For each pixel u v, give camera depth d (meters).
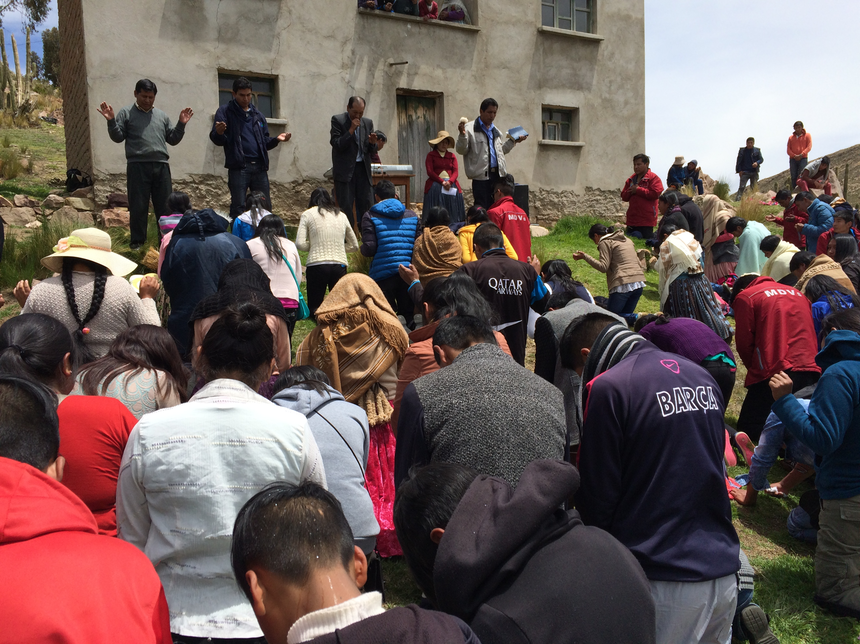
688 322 4.79
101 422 2.74
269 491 1.69
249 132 9.25
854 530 3.73
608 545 1.93
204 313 3.44
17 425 1.85
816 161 17.75
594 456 2.61
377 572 3.38
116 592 1.58
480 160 10.87
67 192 10.77
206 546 2.22
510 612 1.75
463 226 7.50
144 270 8.36
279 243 5.72
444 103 13.29
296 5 11.73
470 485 1.98
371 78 12.51
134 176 8.66
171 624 2.20
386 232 6.60
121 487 2.31
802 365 5.48
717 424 2.65
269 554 1.56
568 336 3.11
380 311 4.22
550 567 1.83
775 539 4.67
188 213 5.11
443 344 2.97
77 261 4.21
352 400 4.09
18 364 2.67
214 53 11.11
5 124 18.98
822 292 5.92
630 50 15.48
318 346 4.12
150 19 10.58
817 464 3.93
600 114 15.18
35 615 1.46
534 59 14.23
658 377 2.64
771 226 15.12
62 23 12.12
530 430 2.53
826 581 3.85
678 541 2.53
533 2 14.16
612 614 1.78
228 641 2.20
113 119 8.36
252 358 2.45
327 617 1.49
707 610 2.52
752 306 5.70
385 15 12.46
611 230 8.55
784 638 3.64
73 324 4.10
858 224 9.42
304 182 12.02
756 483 4.93
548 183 14.62
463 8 13.43
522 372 2.76
